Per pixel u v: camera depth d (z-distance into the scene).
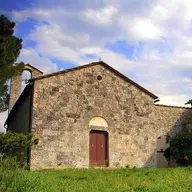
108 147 21.23
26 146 17.12
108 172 16.30
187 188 11.38
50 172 15.86
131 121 22.50
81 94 21.03
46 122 19.45
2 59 16.91
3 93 21.28
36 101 19.47
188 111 28.25
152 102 23.75
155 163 22.55
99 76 22.05
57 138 19.55
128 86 23.05
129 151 21.88
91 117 21.03
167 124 27.06
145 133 22.78
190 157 23.72
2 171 9.12
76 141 20.11
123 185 11.69
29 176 9.51
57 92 20.23
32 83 19.92
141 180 13.20
